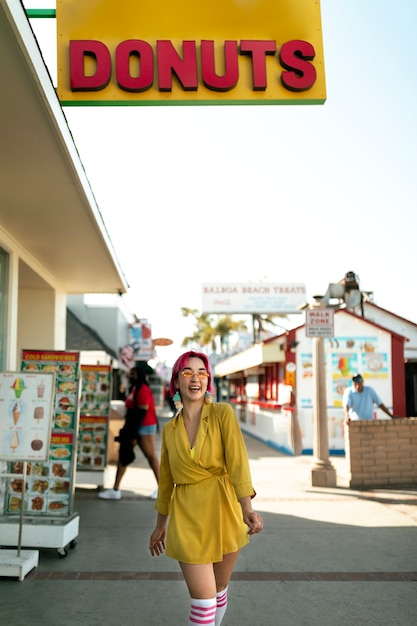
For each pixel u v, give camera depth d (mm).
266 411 18578
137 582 4977
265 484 10000
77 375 6398
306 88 5758
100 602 4520
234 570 5305
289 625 4105
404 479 9664
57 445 6188
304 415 14773
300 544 6172
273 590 4797
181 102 5699
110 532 6703
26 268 9180
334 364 14914
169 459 3283
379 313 21781
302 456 14281
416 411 16750
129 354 24984
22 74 3848
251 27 5840
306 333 9883
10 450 5234
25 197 6293
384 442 9664
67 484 6117
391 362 15039
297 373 14898
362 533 6648
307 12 5906
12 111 4355
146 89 5656
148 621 4172
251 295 24703
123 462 8664
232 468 3156
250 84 5773
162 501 3465
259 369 19797
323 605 4477
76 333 26562
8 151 5078
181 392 3340
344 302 10367
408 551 5922
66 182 5844
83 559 5637
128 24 5746
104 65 5625
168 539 3145
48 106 4273
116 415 13062
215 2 5840
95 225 7348
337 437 14711
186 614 4305
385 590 4805
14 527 5688
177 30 5770
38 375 5367
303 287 25078
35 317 10938
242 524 3244
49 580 5016
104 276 10672
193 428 3307
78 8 5727
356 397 10070
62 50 5672
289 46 5812
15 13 3324
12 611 4332
